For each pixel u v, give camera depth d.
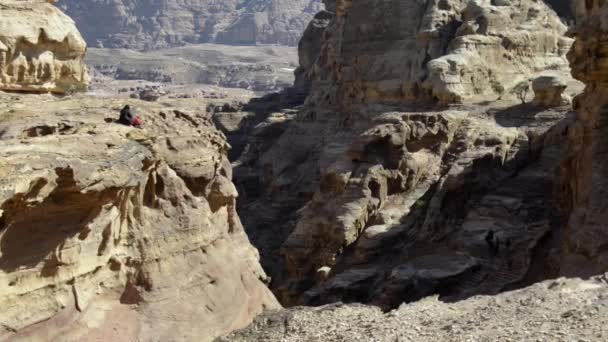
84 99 23.98
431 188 46.25
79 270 18.19
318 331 17.39
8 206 15.81
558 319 15.80
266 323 18.86
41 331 17.08
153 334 19.61
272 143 72.31
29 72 24.16
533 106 53.09
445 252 39.41
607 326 15.00
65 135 18.33
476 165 45.50
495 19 58.19
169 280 20.70
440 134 49.12
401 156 47.22
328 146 60.12
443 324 16.50
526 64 59.06
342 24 70.25
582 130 34.56
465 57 55.78
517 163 47.28
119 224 19.69
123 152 18.70
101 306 19.05
